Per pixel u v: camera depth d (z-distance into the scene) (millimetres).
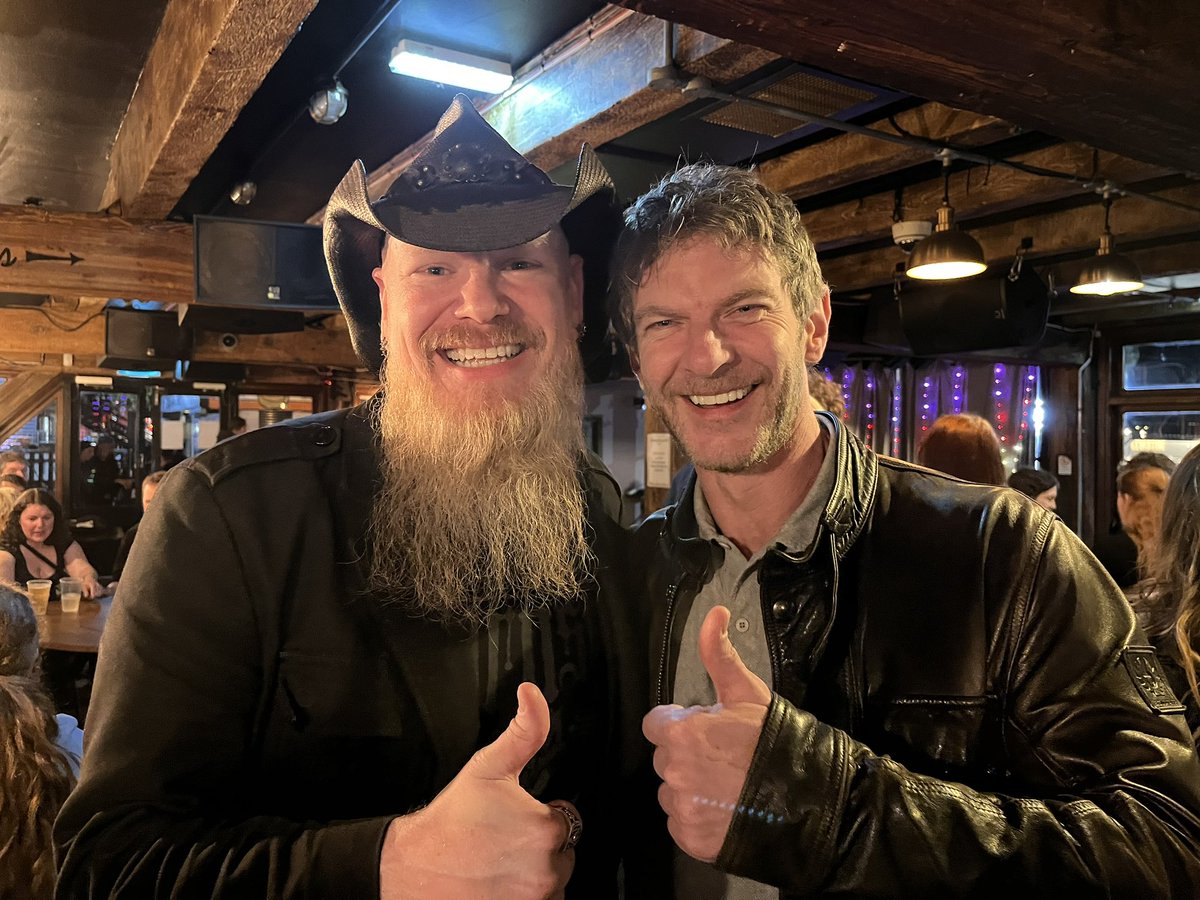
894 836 802
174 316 6219
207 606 958
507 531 1039
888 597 1011
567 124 2738
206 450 1060
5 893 1438
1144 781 860
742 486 1060
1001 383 7027
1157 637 1545
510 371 1049
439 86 2941
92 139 3430
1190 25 1802
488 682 1017
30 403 6984
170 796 889
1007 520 1014
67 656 3896
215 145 2629
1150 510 2789
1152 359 6727
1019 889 790
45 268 3955
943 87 1961
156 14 2469
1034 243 4566
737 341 987
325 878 803
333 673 977
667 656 1104
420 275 1038
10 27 2510
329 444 1094
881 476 1121
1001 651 965
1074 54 1796
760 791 812
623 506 1291
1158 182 3854
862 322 5738
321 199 4074
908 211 4137
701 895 1034
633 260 1041
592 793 1080
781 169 3621
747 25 1656
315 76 2842
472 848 793
